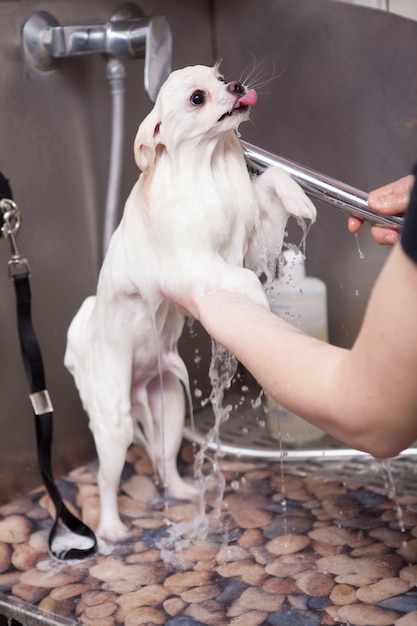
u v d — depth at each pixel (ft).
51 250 3.37
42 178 3.28
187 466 3.52
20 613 2.63
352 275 3.55
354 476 3.31
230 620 2.47
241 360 2.00
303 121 3.54
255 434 3.65
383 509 3.06
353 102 3.39
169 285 2.34
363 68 3.33
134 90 3.47
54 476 3.51
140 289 2.50
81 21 3.26
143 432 3.53
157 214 2.30
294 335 1.91
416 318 1.51
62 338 3.48
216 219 2.28
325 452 3.45
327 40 3.38
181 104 2.20
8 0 3.03
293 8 3.43
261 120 3.64
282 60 3.52
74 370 3.09
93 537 2.95
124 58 3.19
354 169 3.48
